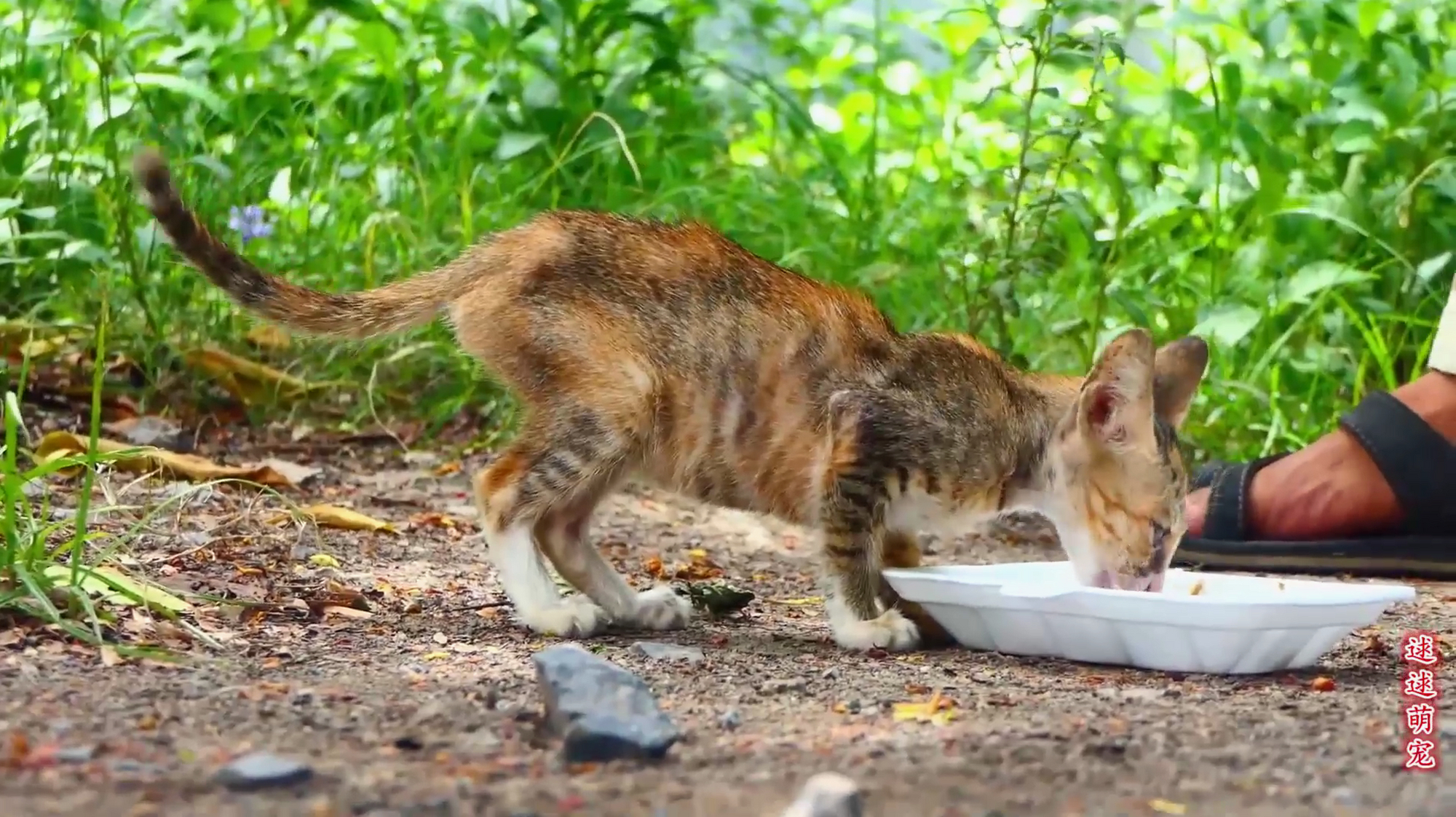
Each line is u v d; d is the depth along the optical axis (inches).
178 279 380.5
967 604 219.0
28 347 264.2
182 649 193.5
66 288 376.8
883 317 244.2
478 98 420.8
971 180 456.4
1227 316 354.3
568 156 418.3
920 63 514.6
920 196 443.2
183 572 240.5
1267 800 144.6
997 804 140.9
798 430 235.5
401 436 378.0
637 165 412.2
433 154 410.3
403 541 286.7
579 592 245.8
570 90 420.8
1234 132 405.4
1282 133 408.5
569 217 244.7
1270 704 184.9
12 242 359.6
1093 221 381.1
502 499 234.1
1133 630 205.2
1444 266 382.6
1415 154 387.9
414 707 168.7
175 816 130.0
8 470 201.5
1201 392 373.1
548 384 235.0
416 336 396.2
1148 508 232.5
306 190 409.7
